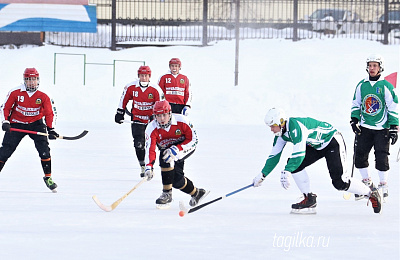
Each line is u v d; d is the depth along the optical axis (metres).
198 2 62.69
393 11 63.53
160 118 16.23
